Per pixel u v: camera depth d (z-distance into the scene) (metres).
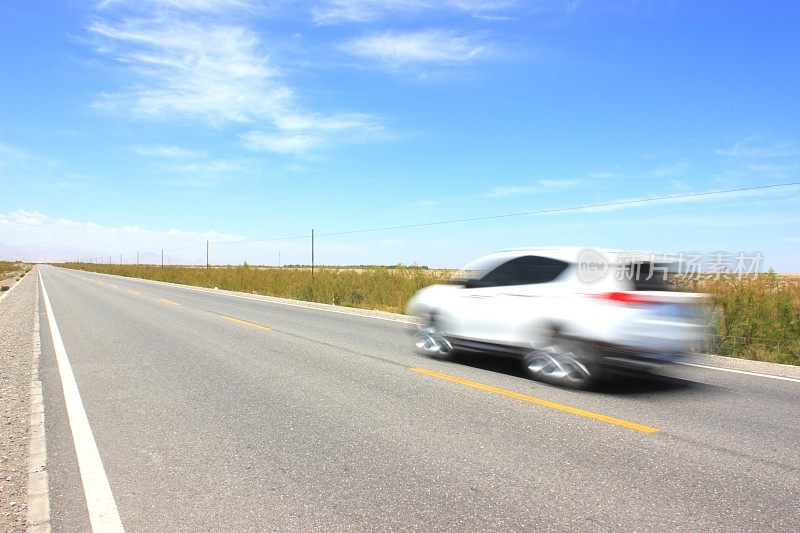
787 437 5.09
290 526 3.40
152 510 3.65
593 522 3.42
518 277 7.80
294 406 6.16
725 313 10.95
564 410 5.97
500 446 4.82
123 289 32.59
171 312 17.61
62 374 8.06
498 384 7.21
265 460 4.54
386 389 6.94
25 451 4.85
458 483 4.03
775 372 8.41
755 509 3.59
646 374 8.12
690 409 6.05
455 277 8.95
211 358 9.21
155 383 7.39
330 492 3.90
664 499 3.74
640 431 5.23
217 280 39.88
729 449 4.74
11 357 9.74
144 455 4.69
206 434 5.22
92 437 5.18
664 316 6.56
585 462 4.43
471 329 8.37
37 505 3.74
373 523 3.43
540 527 3.36
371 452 4.69
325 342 10.96
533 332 7.42
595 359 6.79
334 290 23.66
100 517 3.55
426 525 3.39
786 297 10.90
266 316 16.31
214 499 3.81
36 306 20.66
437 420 5.59
